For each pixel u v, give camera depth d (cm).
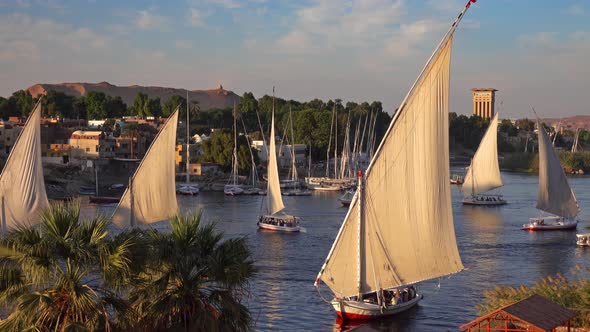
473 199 11600
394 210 4122
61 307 2106
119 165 15800
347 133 16550
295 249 6975
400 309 4359
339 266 4181
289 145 18038
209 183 14750
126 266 2142
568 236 7962
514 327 3006
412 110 4044
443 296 4884
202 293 2395
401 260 4138
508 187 15350
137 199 6291
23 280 2145
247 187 14062
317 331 4091
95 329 2094
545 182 8406
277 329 4134
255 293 5009
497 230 8488
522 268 5988
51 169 14438
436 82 4044
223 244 2448
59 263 2162
